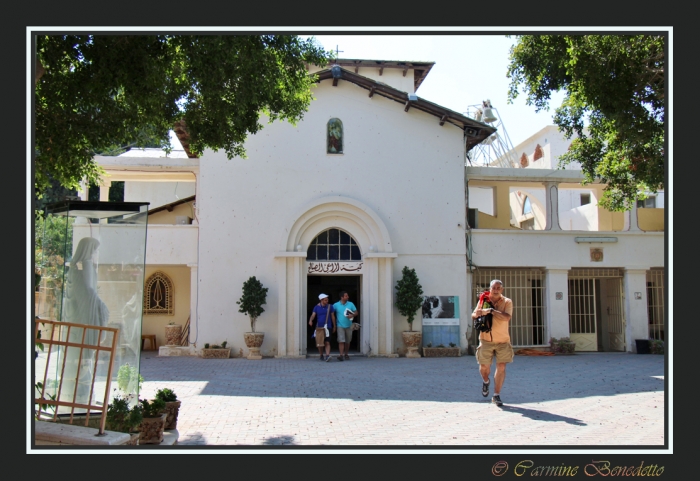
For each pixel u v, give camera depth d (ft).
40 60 31.78
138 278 26.78
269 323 65.36
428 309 67.46
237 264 65.72
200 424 30.71
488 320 35.81
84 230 27.22
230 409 34.65
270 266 65.92
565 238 70.38
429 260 67.97
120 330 26.71
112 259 26.91
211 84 35.99
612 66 43.68
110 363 23.73
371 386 43.45
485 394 37.09
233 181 66.64
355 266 67.21
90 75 33.60
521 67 51.03
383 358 64.28
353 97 68.85
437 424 30.35
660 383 44.80
